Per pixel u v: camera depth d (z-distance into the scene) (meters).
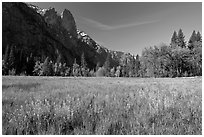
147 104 5.50
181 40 51.12
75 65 105.81
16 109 4.59
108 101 5.85
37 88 8.72
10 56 68.38
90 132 3.75
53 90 7.92
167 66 45.50
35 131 3.78
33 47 162.62
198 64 44.12
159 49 45.69
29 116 4.23
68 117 4.23
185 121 4.23
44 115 4.42
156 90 8.44
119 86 10.69
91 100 6.08
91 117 4.36
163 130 3.77
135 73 63.28
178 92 7.47
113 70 99.75
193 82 13.31
